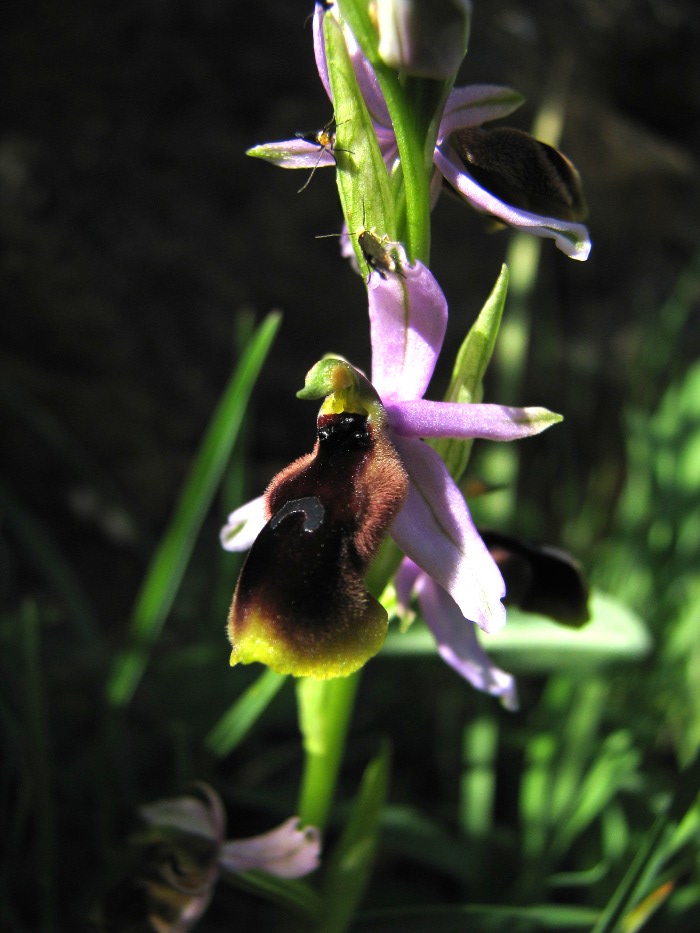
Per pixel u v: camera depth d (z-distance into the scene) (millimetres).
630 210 183
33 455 137
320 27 76
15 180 145
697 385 139
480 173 80
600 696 115
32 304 141
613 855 108
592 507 152
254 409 150
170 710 117
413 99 73
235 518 82
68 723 117
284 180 158
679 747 122
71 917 104
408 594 85
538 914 94
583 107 185
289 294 155
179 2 164
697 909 102
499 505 128
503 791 122
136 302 146
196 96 161
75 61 157
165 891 88
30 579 133
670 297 174
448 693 125
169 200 153
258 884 87
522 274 143
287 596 73
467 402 77
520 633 107
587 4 212
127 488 141
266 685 101
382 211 75
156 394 144
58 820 110
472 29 186
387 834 107
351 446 77
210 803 87
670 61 216
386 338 76
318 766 87
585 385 163
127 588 136
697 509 128
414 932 101
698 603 124
